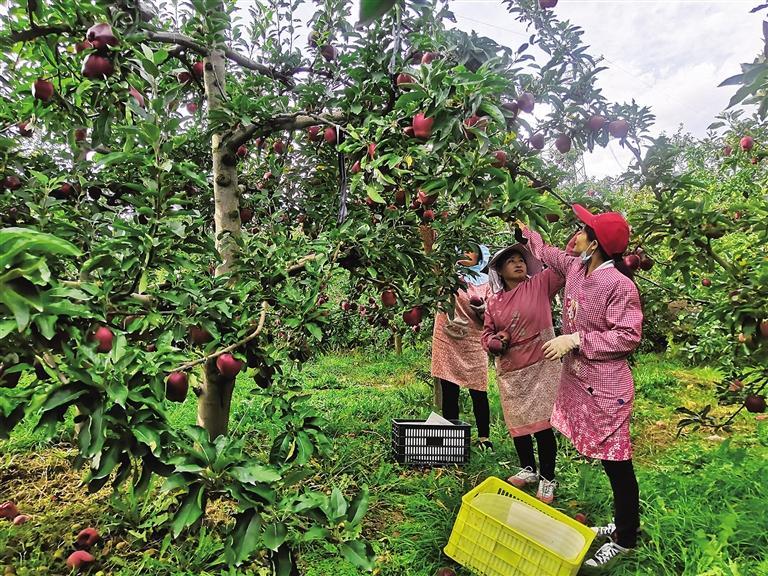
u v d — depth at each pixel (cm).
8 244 89
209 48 278
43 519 279
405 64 262
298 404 210
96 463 125
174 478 128
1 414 120
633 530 253
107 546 259
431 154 221
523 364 321
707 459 366
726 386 368
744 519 272
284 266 251
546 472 323
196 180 185
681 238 302
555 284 323
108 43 197
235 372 213
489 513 270
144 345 211
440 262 307
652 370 658
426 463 377
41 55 250
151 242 173
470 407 518
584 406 255
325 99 298
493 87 196
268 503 131
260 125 278
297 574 138
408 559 256
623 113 267
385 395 564
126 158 178
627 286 246
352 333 756
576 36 269
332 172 343
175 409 463
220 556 241
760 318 280
